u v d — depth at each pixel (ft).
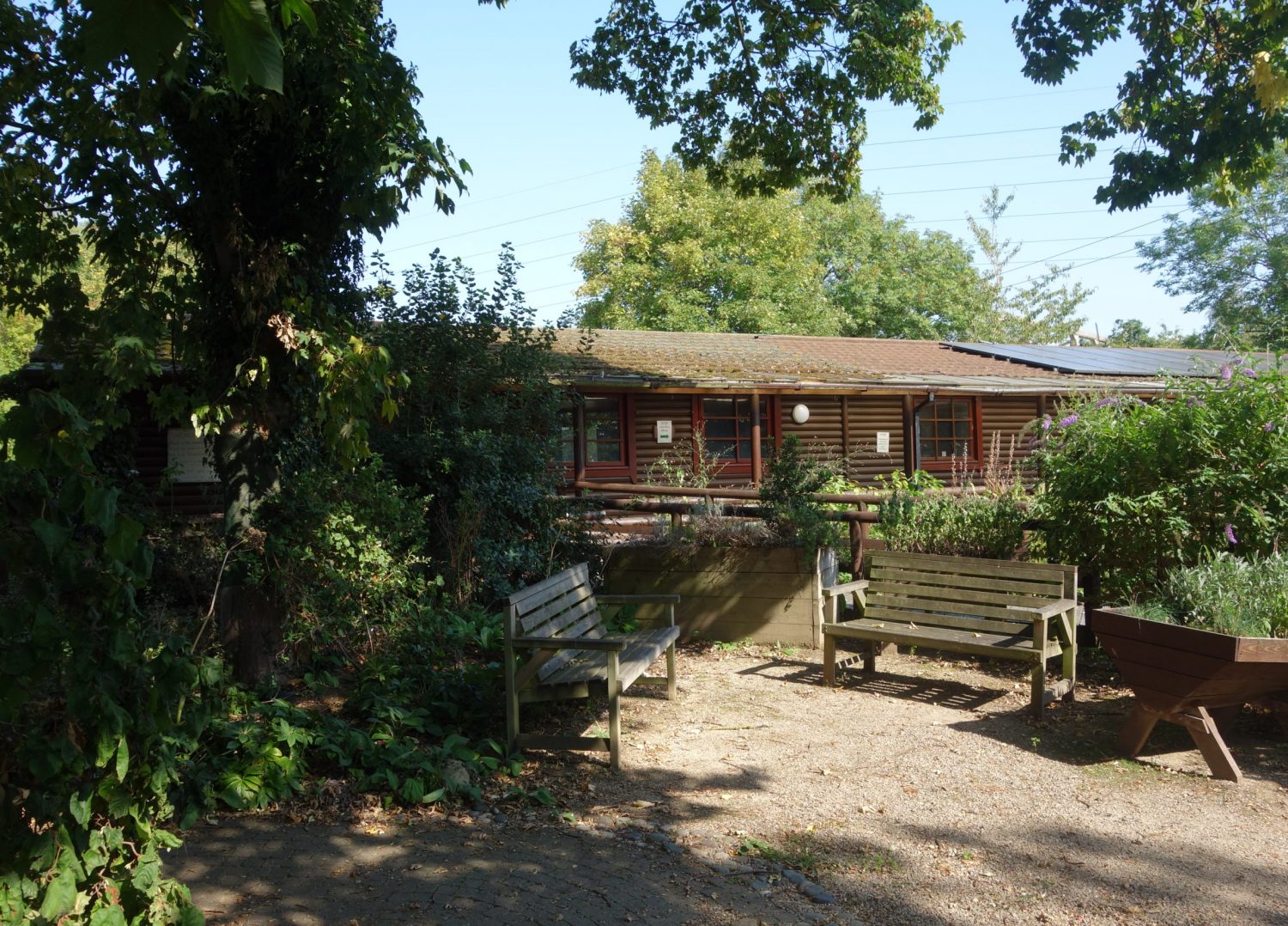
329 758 16.34
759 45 36.04
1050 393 57.16
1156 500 22.41
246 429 21.71
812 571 26.55
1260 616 17.16
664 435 51.67
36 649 7.43
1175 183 34.91
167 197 22.18
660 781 16.60
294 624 21.53
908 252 125.59
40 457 7.65
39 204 24.39
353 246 24.23
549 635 18.78
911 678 23.44
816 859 13.41
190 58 18.21
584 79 38.65
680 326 97.96
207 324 21.57
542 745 17.48
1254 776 16.47
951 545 27.22
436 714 19.44
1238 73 33.22
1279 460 21.58
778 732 19.34
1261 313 115.96
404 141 20.83
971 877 12.85
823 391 50.98
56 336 14.75
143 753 8.54
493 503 28.35
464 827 14.44
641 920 11.51
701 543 27.53
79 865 7.91
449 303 31.01
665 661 25.49
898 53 35.04
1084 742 18.30
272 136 20.34
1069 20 34.40
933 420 60.44
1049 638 21.29
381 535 22.91
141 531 8.03
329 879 12.56
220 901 11.89
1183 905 12.01
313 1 19.07
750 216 102.83
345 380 19.45
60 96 22.90
